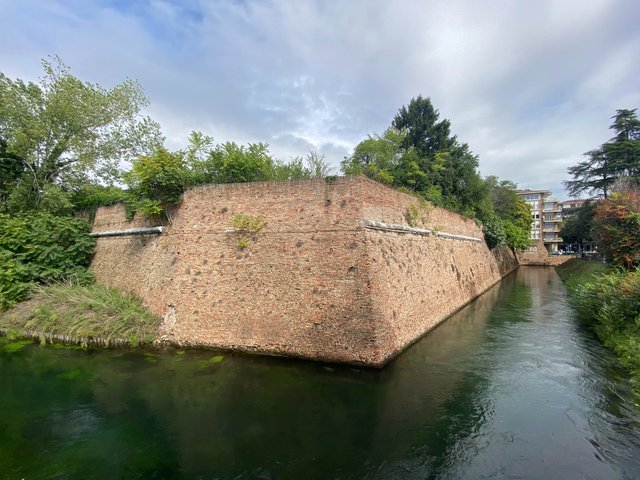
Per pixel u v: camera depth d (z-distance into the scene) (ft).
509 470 24.17
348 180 43.83
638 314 47.65
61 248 65.72
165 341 48.55
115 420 30.42
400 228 52.75
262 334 44.39
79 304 53.16
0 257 59.98
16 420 30.53
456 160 115.96
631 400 33.71
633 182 105.19
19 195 74.13
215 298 47.96
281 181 47.42
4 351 46.57
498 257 142.82
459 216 91.35
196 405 32.65
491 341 52.06
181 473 23.90
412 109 128.06
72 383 37.37
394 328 44.29
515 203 184.65
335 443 27.09
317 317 42.11
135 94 82.84
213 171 59.26
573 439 27.73
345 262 42.09
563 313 71.46
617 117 124.06
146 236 59.26
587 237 139.74
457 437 27.94
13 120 72.02
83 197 79.15
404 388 36.17
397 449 26.43
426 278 60.18
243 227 48.24
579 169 135.54
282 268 45.29
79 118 74.84
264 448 26.45
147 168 52.26
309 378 37.78
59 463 25.00
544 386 36.86
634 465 24.67
